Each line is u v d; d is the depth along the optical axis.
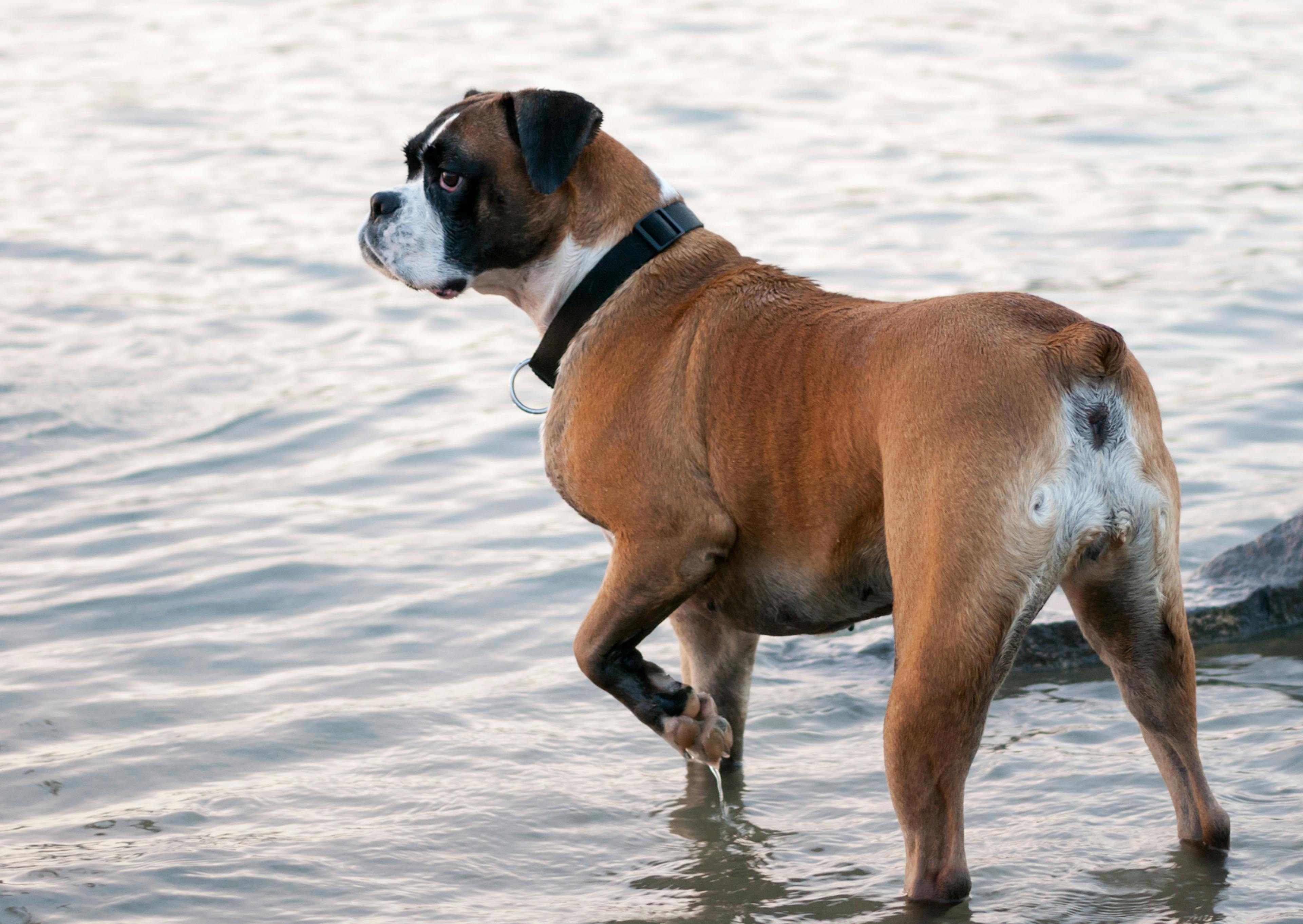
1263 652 7.81
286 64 27.12
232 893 5.75
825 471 5.45
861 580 5.54
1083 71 25.75
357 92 24.56
